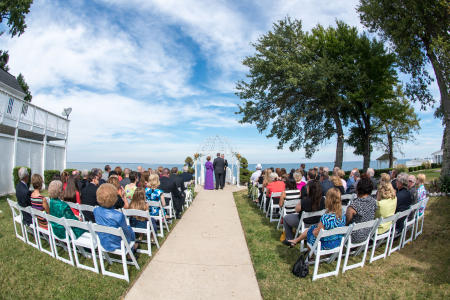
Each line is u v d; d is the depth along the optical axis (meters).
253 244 5.73
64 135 18.31
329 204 4.37
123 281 4.02
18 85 19.33
